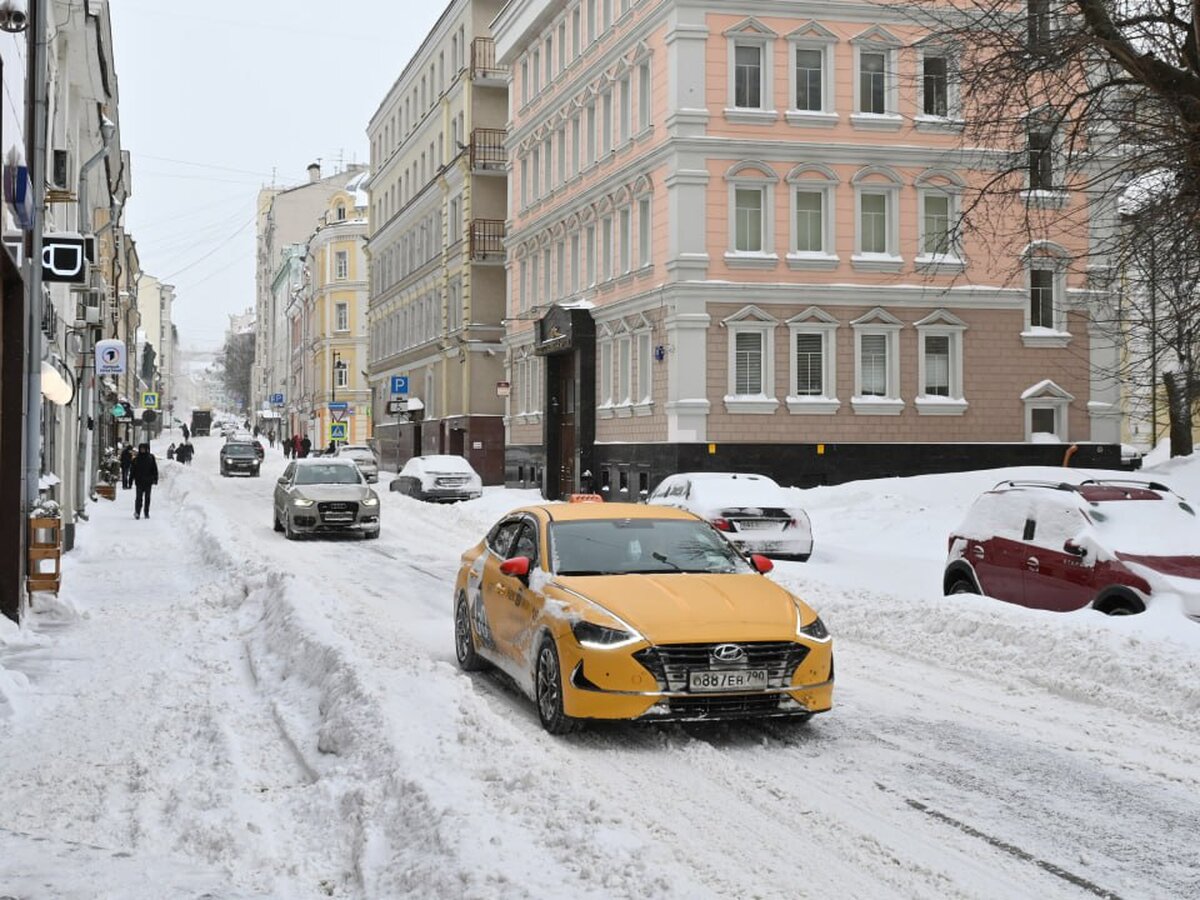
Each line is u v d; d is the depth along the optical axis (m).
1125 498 12.29
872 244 32.22
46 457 19.92
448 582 18.08
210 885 5.00
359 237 91.38
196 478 57.00
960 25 17.84
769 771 7.38
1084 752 7.82
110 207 45.91
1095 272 18.66
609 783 7.04
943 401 32.16
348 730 7.38
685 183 31.00
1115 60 15.64
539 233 42.12
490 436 49.72
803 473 31.38
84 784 6.78
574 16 39.06
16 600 12.34
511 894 4.71
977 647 10.99
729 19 31.36
